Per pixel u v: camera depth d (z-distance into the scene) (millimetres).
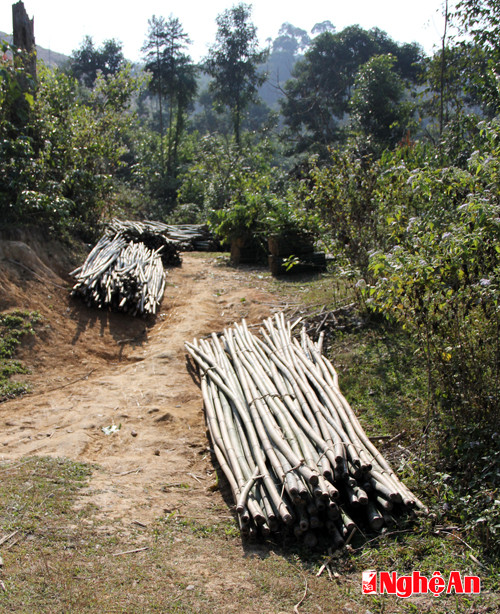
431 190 5398
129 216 19188
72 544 3674
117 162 14562
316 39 41938
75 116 12906
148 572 3467
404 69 40750
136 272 9523
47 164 11031
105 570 3443
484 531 3756
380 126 24719
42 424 5945
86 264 9703
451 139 10211
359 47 41375
